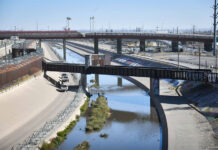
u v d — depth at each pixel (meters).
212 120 82.25
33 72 134.38
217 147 65.62
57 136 77.12
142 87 142.62
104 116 96.62
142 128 86.81
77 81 151.88
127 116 98.56
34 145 67.50
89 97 124.88
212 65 139.88
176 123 83.31
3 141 71.38
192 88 117.31
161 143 75.06
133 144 75.00
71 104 102.81
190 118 87.00
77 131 83.88
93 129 85.69
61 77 148.62
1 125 80.44
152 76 117.00
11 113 89.12
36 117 90.12
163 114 93.12
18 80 116.75
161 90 126.12
